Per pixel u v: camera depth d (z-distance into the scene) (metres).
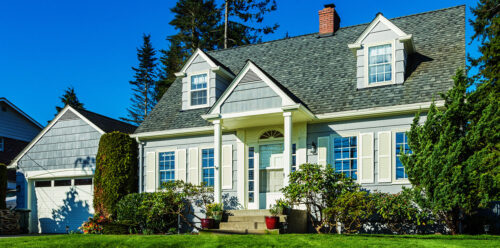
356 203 13.30
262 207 16.53
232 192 17.03
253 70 15.48
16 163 22.08
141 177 18.81
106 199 18.30
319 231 14.73
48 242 11.36
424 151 12.34
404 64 15.55
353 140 15.27
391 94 15.09
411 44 15.73
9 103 27.28
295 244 10.23
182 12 39.72
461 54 15.40
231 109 15.64
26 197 21.56
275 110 14.83
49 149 21.44
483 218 13.65
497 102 11.96
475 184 11.56
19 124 28.52
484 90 12.22
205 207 16.91
